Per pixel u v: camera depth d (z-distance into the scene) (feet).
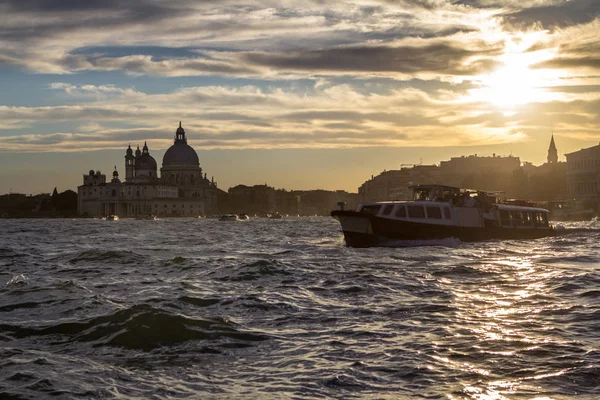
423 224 233.76
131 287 126.31
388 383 59.67
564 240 261.24
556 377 60.64
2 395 56.90
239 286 126.21
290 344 74.33
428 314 91.45
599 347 71.10
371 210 234.17
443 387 58.44
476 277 135.44
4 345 75.15
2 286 126.52
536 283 124.47
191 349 72.54
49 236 446.19
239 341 75.97
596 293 109.50
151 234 476.95
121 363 67.31
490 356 67.97
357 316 90.48
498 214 260.62
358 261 177.06
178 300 105.70
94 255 205.05
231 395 57.16
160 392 58.03
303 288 120.98
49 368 65.00
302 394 57.16
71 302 101.45
